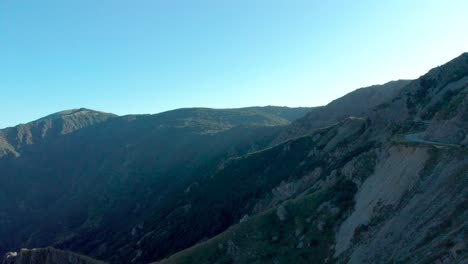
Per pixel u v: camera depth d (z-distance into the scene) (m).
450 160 40.31
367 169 55.81
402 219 38.91
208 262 55.28
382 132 86.00
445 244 29.75
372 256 38.09
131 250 118.94
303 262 47.25
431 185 39.59
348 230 46.75
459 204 33.00
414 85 100.31
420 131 65.06
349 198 53.62
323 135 113.88
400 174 45.91
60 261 83.50
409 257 32.62
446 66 98.12
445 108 57.50
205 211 111.50
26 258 85.88
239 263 52.44
